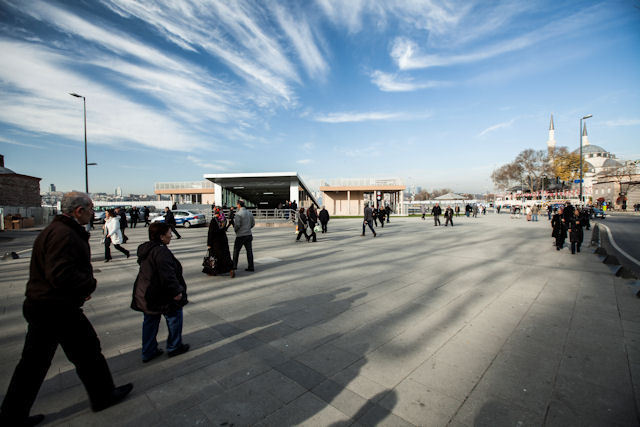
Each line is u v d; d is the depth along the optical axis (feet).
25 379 6.78
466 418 7.13
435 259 27.09
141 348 10.77
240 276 21.21
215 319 13.35
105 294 17.37
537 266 23.89
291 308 14.65
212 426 6.91
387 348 10.59
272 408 7.53
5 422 6.73
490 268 23.26
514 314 13.67
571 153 205.16
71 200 7.14
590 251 31.24
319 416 7.22
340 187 135.95
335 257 28.48
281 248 34.58
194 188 143.23
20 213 86.02
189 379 8.81
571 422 6.97
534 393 8.05
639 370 9.12
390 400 7.80
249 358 9.99
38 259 6.82
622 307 14.51
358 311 14.19
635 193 200.75
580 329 12.04
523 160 229.86
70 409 7.57
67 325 6.99
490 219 102.78
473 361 9.68
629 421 6.97
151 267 9.44
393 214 142.61
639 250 35.14
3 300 16.39
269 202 159.74
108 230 27.55
